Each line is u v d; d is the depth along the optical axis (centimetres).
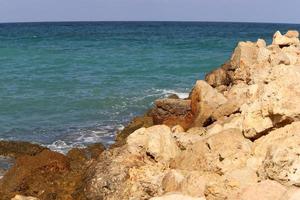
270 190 958
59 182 1430
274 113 1188
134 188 1223
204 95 1880
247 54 2234
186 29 14925
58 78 3697
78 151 1703
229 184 1035
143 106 2702
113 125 2295
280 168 996
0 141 1894
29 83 3438
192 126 1880
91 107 2673
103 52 5991
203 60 4912
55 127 2256
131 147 1377
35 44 7250
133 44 7400
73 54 5678
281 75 1395
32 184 1452
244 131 1252
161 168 1312
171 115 1966
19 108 2625
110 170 1302
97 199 1274
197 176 1116
